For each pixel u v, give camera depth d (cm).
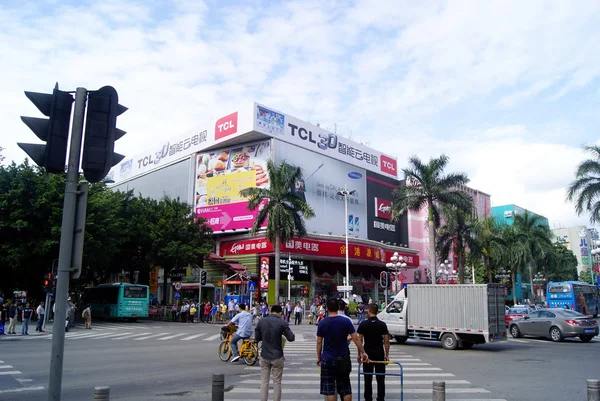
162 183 5950
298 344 2034
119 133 615
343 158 5769
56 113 589
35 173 3206
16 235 3181
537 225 5809
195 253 4391
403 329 1977
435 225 3750
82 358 1476
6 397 902
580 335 2139
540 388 1020
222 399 656
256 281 4353
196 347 1852
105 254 3694
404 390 1000
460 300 1844
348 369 713
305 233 3800
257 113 4828
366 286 5753
